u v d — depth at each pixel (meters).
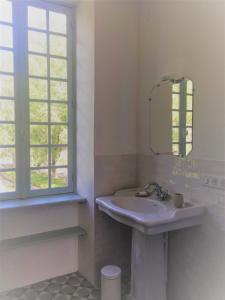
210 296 1.80
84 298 2.17
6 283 2.25
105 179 2.32
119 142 2.38
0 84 2.20
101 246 2.33
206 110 1.79
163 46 2.13
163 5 2.12
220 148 1.70
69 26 2.47
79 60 2.45
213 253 1.77
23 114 2.30
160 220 1.67
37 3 2.32
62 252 2.49
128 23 2.37
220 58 1.69
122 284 2.41
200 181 1.84
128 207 2.16
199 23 1.82
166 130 2.13
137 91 2.45
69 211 2.50
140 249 1.96
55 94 2.44
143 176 2.40
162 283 1.98
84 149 2.41
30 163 2.36
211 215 1.77
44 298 2.16
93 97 2.24
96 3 2.19
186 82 1.94
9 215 2.22
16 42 2.25
